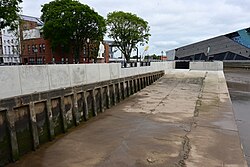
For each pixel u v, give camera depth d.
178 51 94.00
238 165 9.14
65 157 9.98
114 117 16.48
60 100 12.78
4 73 9.34
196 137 12.22
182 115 16.73
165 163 9.28
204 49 84.25
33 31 64.75
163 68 41.97
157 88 29.64
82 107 15.34
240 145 11.20
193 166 9.01
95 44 58.34
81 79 15.34
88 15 48.81
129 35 62.72
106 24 58.84
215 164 9.19
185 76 38.88
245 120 16.19
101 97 17.88
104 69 18.92
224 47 78.50
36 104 11.02
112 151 10.54
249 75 49.53
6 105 9.22
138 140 11.87
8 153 9.37
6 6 33.66
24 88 10.40
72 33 49.38
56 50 56.50
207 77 37.56
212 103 20.83
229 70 60.78
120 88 22.09
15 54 72.62
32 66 10.88
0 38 75.75
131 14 62.94
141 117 16.36
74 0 53.44
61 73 13.15
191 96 24.17
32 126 10.53
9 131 9.32
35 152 10.50
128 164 9.26
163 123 14.84
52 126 11.96
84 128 13.95
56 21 48.78
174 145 11.15
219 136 12.41
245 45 72.94
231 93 28.36
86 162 9.48
